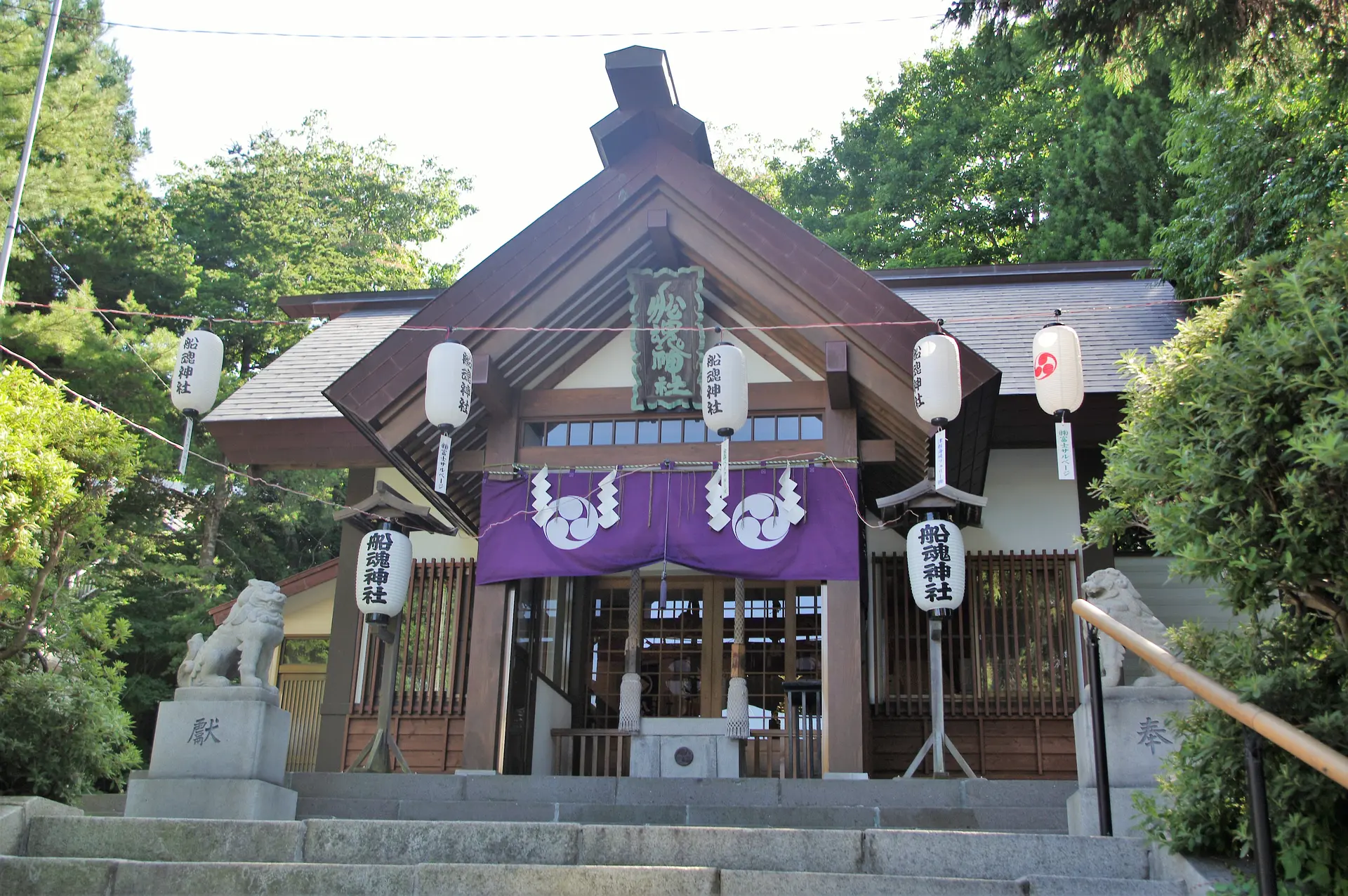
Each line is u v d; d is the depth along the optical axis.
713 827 5.17
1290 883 4.24
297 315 16.38
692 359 9.87
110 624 18.25
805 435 9.83
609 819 7.46
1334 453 3.88
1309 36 8.70
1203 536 4.54
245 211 27.73
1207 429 4.62
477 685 9.49
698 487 9.60
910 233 25.67
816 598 12.25
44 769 7.07
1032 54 9.03
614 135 9.91
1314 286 4.57
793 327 9.43
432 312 9.80
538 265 9.84
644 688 12.12
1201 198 13.46
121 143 23.47
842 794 7.64
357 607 11.94
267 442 12.41
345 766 11.44
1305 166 11.80
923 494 8.75
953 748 8.56
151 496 20.56
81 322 18.12
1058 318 8.48
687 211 9.84
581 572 9.54
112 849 5.49
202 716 7.31
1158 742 5.98
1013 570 11.12
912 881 4.59
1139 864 4.93
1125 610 6.57
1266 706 4.25
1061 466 8.05
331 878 4.83
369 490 12.55
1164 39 8.71
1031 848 5.00
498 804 7.62
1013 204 24.73
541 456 9.98
